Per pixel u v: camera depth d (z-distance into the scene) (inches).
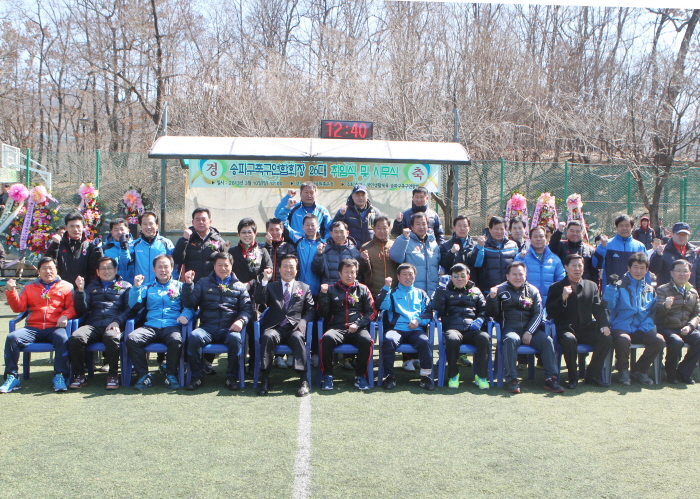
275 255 258.5
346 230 253.1
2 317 350.0
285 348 219.9
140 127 970.7
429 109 754.2
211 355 241.3
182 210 592.1
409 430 174.7
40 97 1018.1
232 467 147.6
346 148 378.6
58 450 157.6
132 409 192.4
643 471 147.0
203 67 937.5
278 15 1115.3
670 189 653.3
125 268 256.8
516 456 155.9
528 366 237.1
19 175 522.6
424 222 255.6
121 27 946.7
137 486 137.2
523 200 430.3
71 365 218.4
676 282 237.5
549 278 256.4
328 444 163.0
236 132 778.8
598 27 950.4
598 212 593.6
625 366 229.6
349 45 929.5
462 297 231.0
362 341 218.7
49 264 226.5
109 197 570.3
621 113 738.2
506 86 813.9
